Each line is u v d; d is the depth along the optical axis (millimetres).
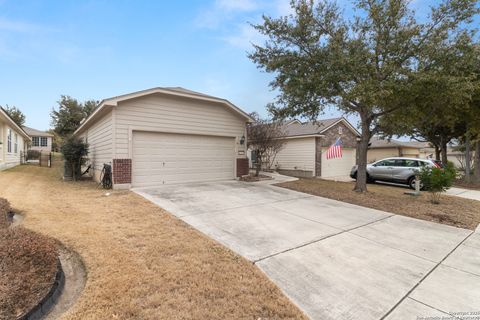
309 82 8406
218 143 11438
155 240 4129
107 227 4648
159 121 9648
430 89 7812
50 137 31359
